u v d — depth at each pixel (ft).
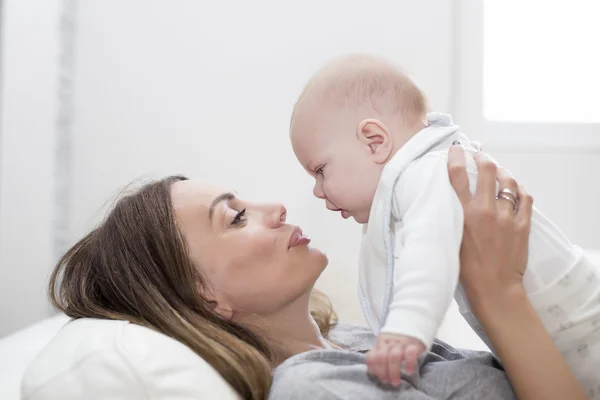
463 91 7.97
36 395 2.77
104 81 8.13
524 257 3.29
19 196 7.20
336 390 2.94
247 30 8.01
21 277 7.17
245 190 7.95
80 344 2.93
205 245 3.58
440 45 7.82
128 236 3.62
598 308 3.29
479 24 7.95
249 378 3.11
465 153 3.47
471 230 3.24
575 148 7.87
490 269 3.23
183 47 8.05
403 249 3.02
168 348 2.94
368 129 3.53
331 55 7.95
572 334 3.30
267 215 3.74
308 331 3.79
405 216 3.17
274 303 3.58
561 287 3.30
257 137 7.97
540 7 8.36
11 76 7.20
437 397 3.20
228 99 8.00
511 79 8.38
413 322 2.76
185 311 3.40
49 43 7.31
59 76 7.66
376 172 3.55
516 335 3.20
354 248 7.69
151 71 8.08
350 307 7.32
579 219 7.90
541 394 3.15
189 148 8.03
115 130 8.10
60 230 7.75
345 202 3.64
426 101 3.75
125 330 3.01
